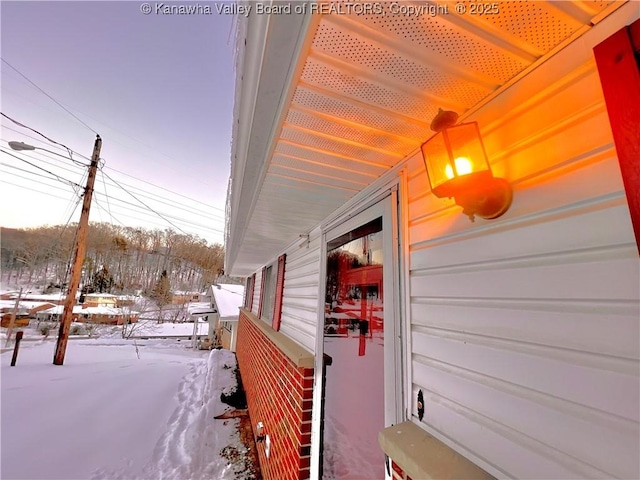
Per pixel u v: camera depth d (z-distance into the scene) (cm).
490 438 89
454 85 93
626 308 62
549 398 75
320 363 237
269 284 535
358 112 106
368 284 181
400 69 85
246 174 160
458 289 106
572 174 75
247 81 99
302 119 111
